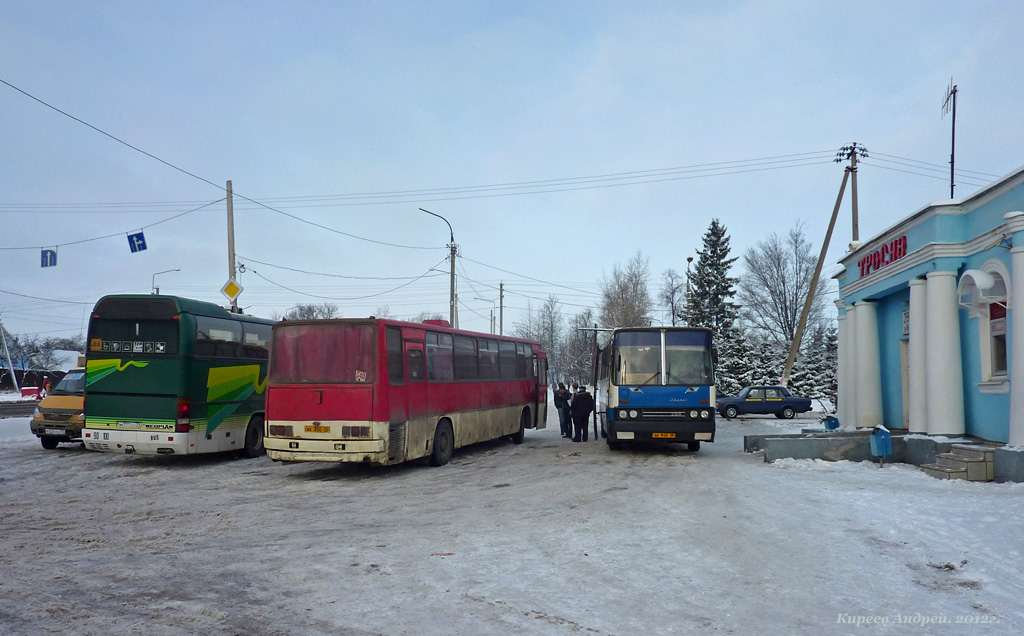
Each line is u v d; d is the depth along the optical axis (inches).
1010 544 268.4
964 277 488.7
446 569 251.0
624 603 213.0
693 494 413.4
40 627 193.2
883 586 230.2
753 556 268.4
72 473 539.8
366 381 495.5
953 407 518.0
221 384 607.5
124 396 567.5
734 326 2004.2
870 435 550.0
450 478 513.3
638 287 2170.3
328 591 225.8
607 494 422.3
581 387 836.6
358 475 533.0
